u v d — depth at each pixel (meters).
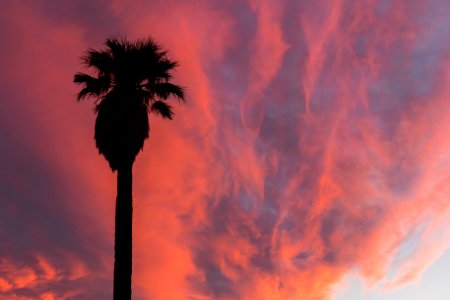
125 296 21.95
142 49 25.70
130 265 22.48
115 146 24.28
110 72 25.73
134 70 25.59
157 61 25.97
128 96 25.06
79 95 26.03
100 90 25.86
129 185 23.73
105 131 24.59
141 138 24.89
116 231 22.94
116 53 25.58
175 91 26.36
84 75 25.80
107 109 24.86
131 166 24.19
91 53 25.64
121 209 23.25
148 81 26.38
